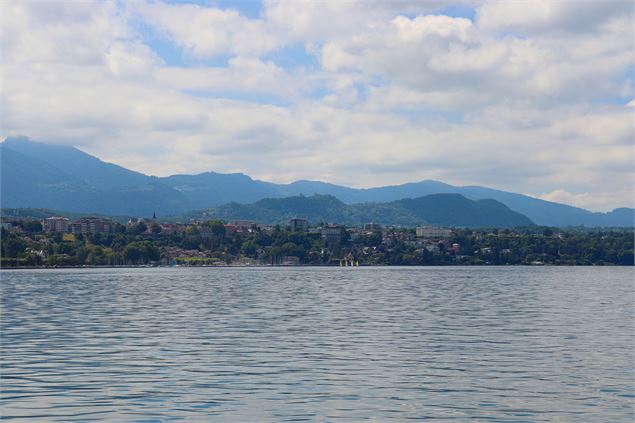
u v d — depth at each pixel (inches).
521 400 1765.5
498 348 2635.3
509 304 4965.6
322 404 1717.5
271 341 2834.6
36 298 5684.1
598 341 2834.6
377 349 2603.3
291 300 5423.2
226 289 7244.1
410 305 4854.8
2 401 1750.7
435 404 1721.2
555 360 2349.9
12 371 2153.1
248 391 1859.0
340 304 4955.7
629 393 1843.0
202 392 1846.7
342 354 2485.2
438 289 7239.2
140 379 2020.2
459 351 2556.6
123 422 1552.7
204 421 1563.7
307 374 2095.2
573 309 4503.0
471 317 3900.1
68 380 2009.1
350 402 1739.7
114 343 2785.4
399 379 2018.9
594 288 7544.3
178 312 4271.7
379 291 6811.0
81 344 2760.8
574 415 1625.2
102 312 4281.5
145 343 2785.4
